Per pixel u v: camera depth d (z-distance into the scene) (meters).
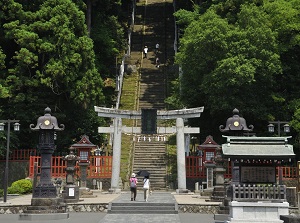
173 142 48.81
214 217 25.38
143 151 46.59
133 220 24.86
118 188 39.09
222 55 41.69
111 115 39.25
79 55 43.53
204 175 42.00
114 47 59.25
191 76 44.47
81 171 37.78
